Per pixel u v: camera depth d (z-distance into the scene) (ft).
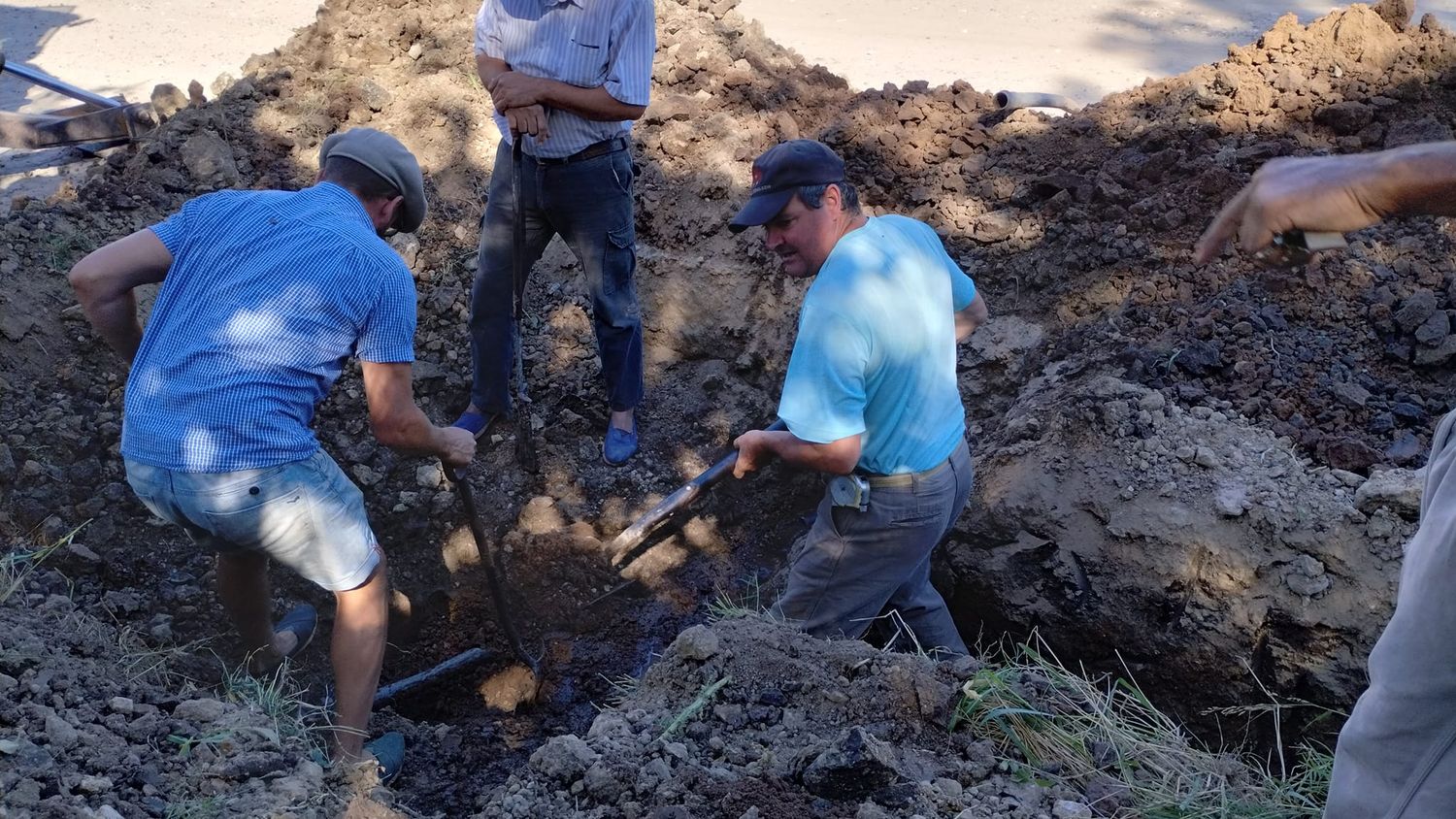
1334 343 14.17
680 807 9.16
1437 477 7.02
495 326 15.37
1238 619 12.09
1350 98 16.65
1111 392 13.61
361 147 10.78
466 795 12.69
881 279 10.68
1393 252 14.88
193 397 9.93
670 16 20.30
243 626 12.11
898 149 17.85
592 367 17.15
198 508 10.11
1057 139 17.65
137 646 12.22
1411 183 5.72
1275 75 17.10
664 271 17.43
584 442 16.70
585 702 14.47
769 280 17.03
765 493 16.21
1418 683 6.69
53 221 16.16
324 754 10.68
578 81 13.53
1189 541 12.38
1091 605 12.81
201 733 9.89
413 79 19.15
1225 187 15.79
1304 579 11.93
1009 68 28.96
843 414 10.62
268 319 9.98
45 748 9.05
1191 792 10.25
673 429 16.92
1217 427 13.23
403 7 19.97
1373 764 7.06
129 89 27.71
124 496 14.15
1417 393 13.60
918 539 11.68
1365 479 12.43
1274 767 12.20
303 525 10.34
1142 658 12.65
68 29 31.73
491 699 14.61
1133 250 15.71
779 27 31.96
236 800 9.18
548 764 9.74
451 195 18.01
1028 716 10.76
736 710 10.63
